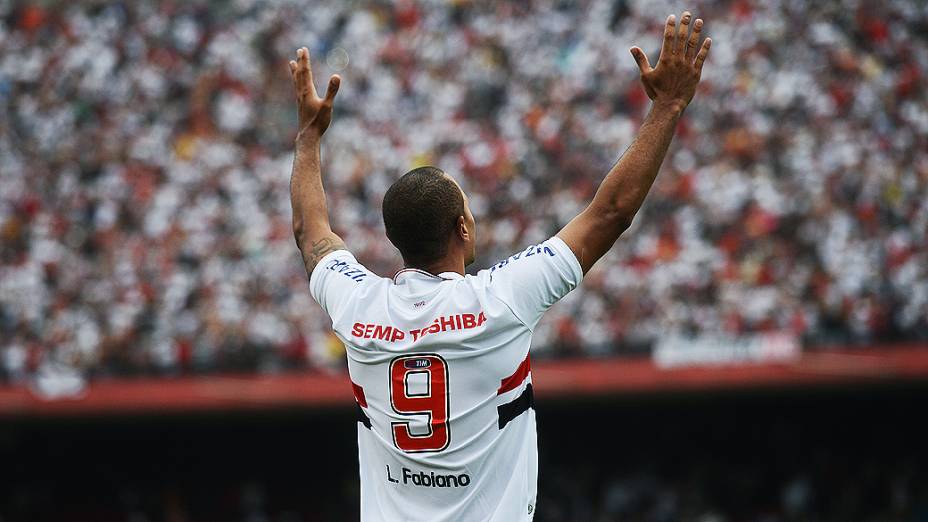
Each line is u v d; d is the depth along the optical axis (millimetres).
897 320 71812
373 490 13586
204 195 94438
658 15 101750
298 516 80812
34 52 108562
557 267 13156
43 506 80688
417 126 99188
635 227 83000
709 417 77125
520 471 13227
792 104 90625
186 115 103562
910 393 70750
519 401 13266
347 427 80938
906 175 84812
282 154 100188
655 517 75625
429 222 13648
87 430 80625
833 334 71375
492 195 90375
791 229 80875
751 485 75875
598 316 75438
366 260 87750
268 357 77750
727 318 73750
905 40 95938
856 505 74000
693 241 80938
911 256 78250
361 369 13523
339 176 95188
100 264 87938
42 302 85125
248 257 87125
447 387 13109
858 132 88062
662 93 13844
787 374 68375
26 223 92812
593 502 77625
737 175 85812
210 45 109000
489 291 13180
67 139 101312
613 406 76375
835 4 96938
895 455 74688
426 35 107188
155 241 89375
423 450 13172
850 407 75188
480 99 100438
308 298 82188
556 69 100750
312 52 108188
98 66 107375
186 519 80938
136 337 80375
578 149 92688
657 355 71812
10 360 78688
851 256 77688
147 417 74688
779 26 96875
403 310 13414
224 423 80625
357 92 104250
